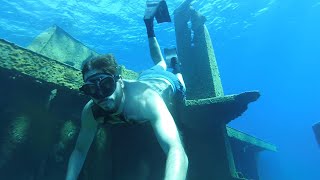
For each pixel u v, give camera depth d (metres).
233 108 2.33
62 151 1.75
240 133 4.41
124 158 2.06
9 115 1.58
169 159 0.75
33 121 1.67
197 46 2.99
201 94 2.77
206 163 2.43
